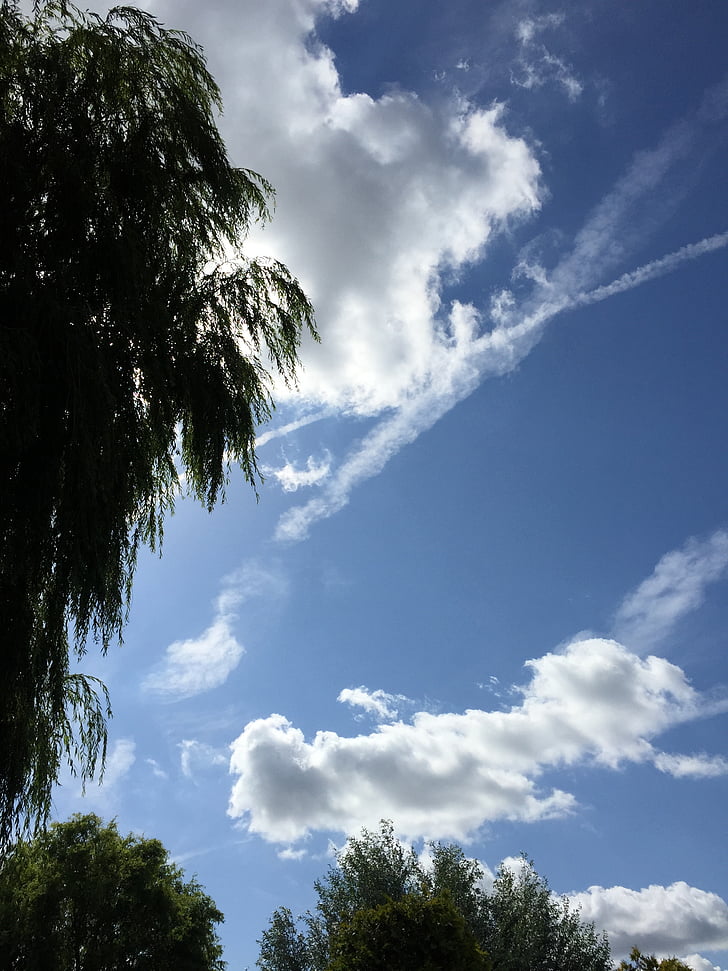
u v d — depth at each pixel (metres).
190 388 8.31
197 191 8.82
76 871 23.31
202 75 9.36
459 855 25.06
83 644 7.45
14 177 6.99
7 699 6.79
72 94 7.72
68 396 6.82
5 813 7.02
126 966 23.34
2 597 6.80
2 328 6.47
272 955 24.06
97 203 7.57
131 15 8.97
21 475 6.72
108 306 7.66
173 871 26.89
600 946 23.31
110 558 7.37
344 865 24.64
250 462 8.97
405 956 13.41
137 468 7.72
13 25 7.80
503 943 22.95
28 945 21.64
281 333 9.41
